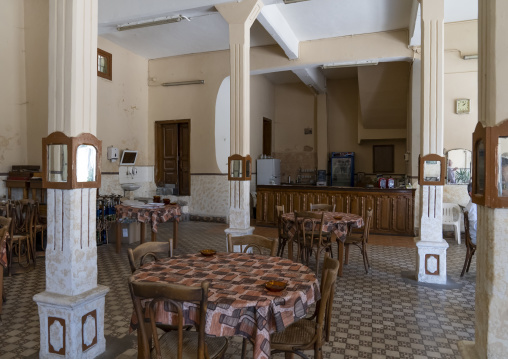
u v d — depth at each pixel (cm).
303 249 590
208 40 940
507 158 178
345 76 1294
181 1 633
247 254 335
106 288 313
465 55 812
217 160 1038
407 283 518
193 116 1053
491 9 179
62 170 286
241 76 606
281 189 970
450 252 705
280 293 232
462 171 827
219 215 1038
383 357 320
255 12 614
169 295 206
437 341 349
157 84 1084
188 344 242
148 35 903
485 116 188
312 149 1356
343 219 564
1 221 421
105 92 923
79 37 292
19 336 350
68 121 286
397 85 1033
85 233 299
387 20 789
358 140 1288
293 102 1377
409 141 1000
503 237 179
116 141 963
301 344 245
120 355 313
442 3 504
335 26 819
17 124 754
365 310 422
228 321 214
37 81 757
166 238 817
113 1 677
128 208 656
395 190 856
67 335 284
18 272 549
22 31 761
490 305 182
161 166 1102
